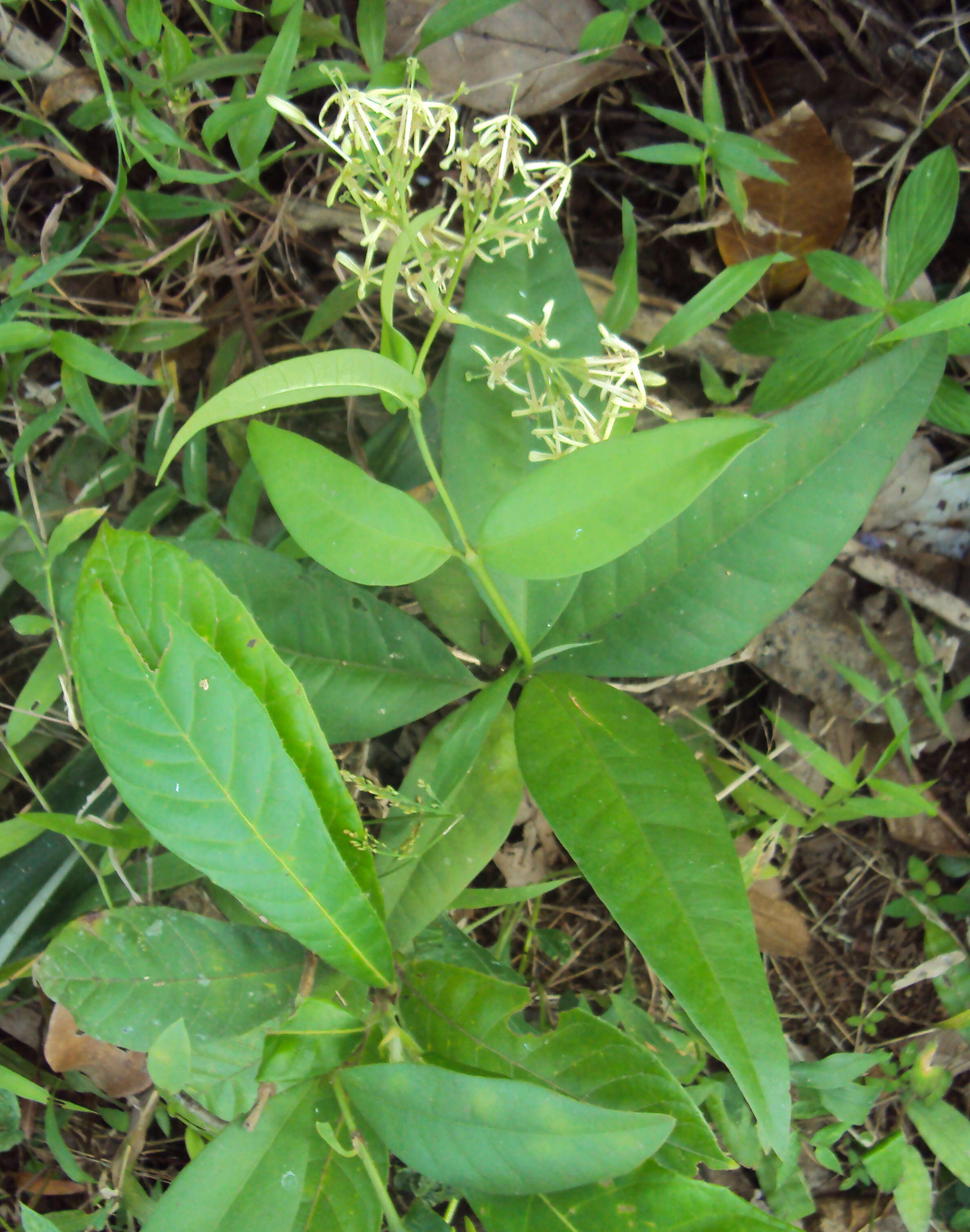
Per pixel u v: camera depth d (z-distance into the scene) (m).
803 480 0.39
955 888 0.51
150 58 0.42
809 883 0.51
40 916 0.42
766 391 0.45
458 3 0.39
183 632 0.31
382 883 0.38
